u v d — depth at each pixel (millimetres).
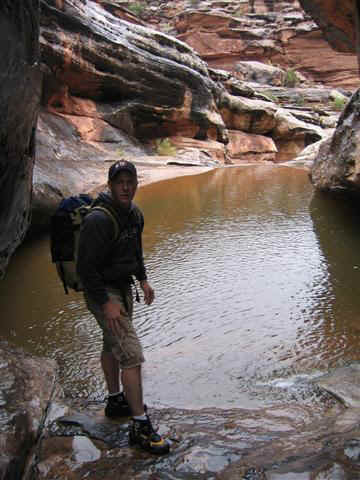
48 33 17828
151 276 6617
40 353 4516
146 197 12391
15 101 2840
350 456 2229
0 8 2354
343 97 38781
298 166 20547
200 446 2566
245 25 45562
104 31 20312
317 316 5191
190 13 44906
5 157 2982
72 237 2605
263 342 4656
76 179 13773
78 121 19672
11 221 3512
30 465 2068
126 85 21406
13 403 2277
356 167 8516
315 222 9164
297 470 2184
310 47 45594
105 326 2600
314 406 3234
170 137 24516
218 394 3666
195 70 25312
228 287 6125
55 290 6070
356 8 4801
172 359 4363
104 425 2830
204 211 10492
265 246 7793
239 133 29156
